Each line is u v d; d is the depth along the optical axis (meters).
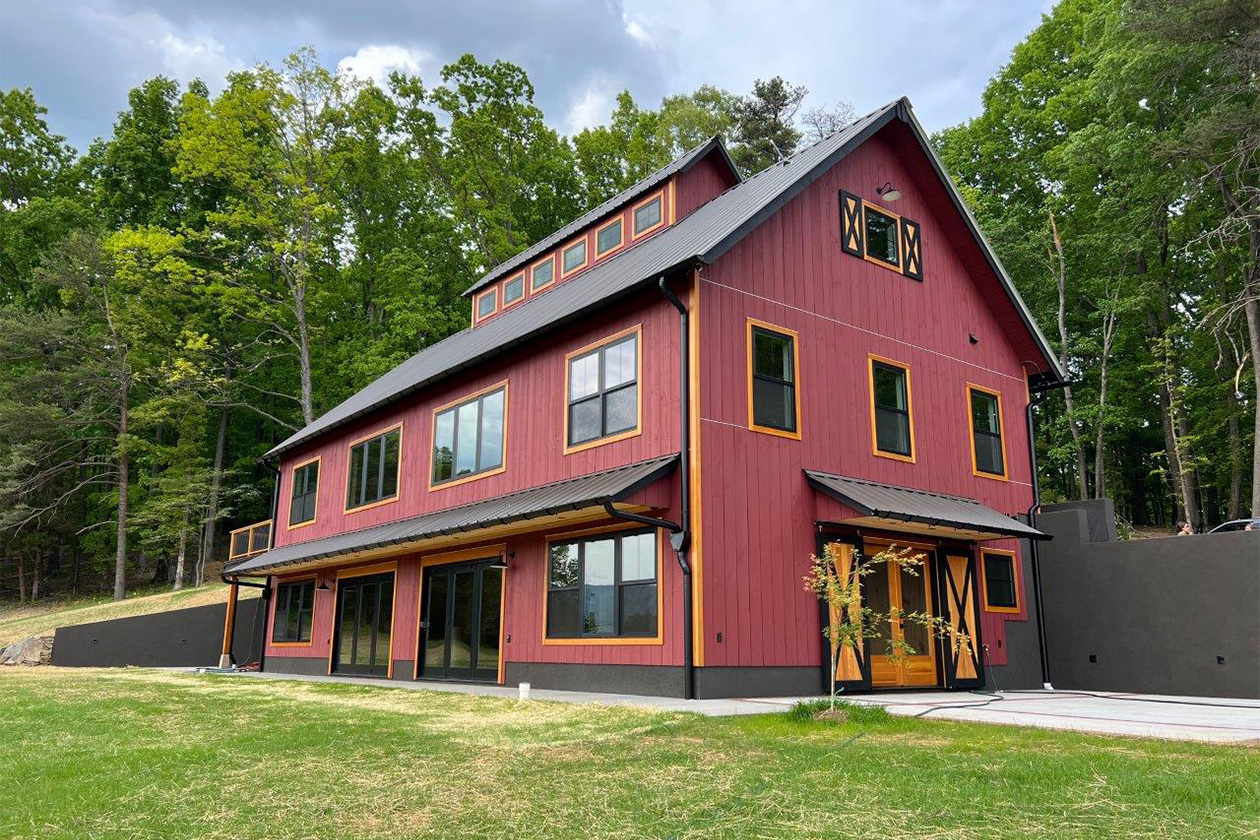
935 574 13.73
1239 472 28.59
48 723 8.37
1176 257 29.28
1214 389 28.56
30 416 35.09
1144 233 28.05
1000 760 5.70
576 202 39.88
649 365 11.97
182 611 23.56
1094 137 26.94
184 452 35.22
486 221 36.50
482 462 15.25
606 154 39.38
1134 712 9.39
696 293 11.46
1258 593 12.90
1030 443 16.69
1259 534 13.02
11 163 44.47
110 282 37.22
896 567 13.24
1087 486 32.41
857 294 13.98
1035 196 33.97
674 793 4.99
